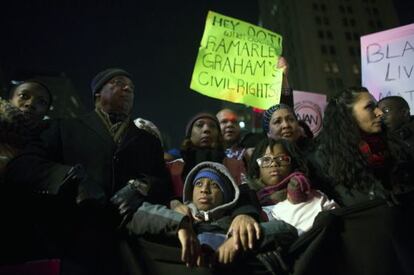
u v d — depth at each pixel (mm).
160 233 2275
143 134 2984
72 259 2281
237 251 2285
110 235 2377
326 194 2812
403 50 4441
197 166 2793
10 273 2146
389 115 3838
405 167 2559
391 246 2348
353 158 2611
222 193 2660
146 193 2527
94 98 3111
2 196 2248
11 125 2486
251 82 4535
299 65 48719
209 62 4473
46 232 2295
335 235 2393
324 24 49812
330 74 47156
